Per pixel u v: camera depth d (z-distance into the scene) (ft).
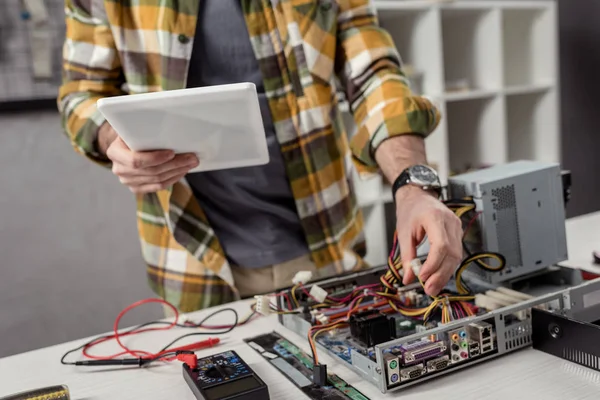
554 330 2.17
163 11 3.01
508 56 9.28
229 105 2.07
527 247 2.75
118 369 2.42
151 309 7.39
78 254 6.91
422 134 2.91
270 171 3.21
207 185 3.19
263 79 3.13
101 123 3.00
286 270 3.31
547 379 2.02
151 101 1.97
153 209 3.29
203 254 3.18
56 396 2.10
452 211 2.49
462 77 8.70
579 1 9.07
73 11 3.21
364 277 2.84
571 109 9.53
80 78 3.26
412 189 2.59
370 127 2.94
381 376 2.00
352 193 3.57
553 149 8.93
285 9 3.08
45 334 6.86
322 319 2.43
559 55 9.57
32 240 6.66
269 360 2.36
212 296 3.26
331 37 3.20
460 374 2.12
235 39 3.10
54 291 6.84
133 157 2.47
